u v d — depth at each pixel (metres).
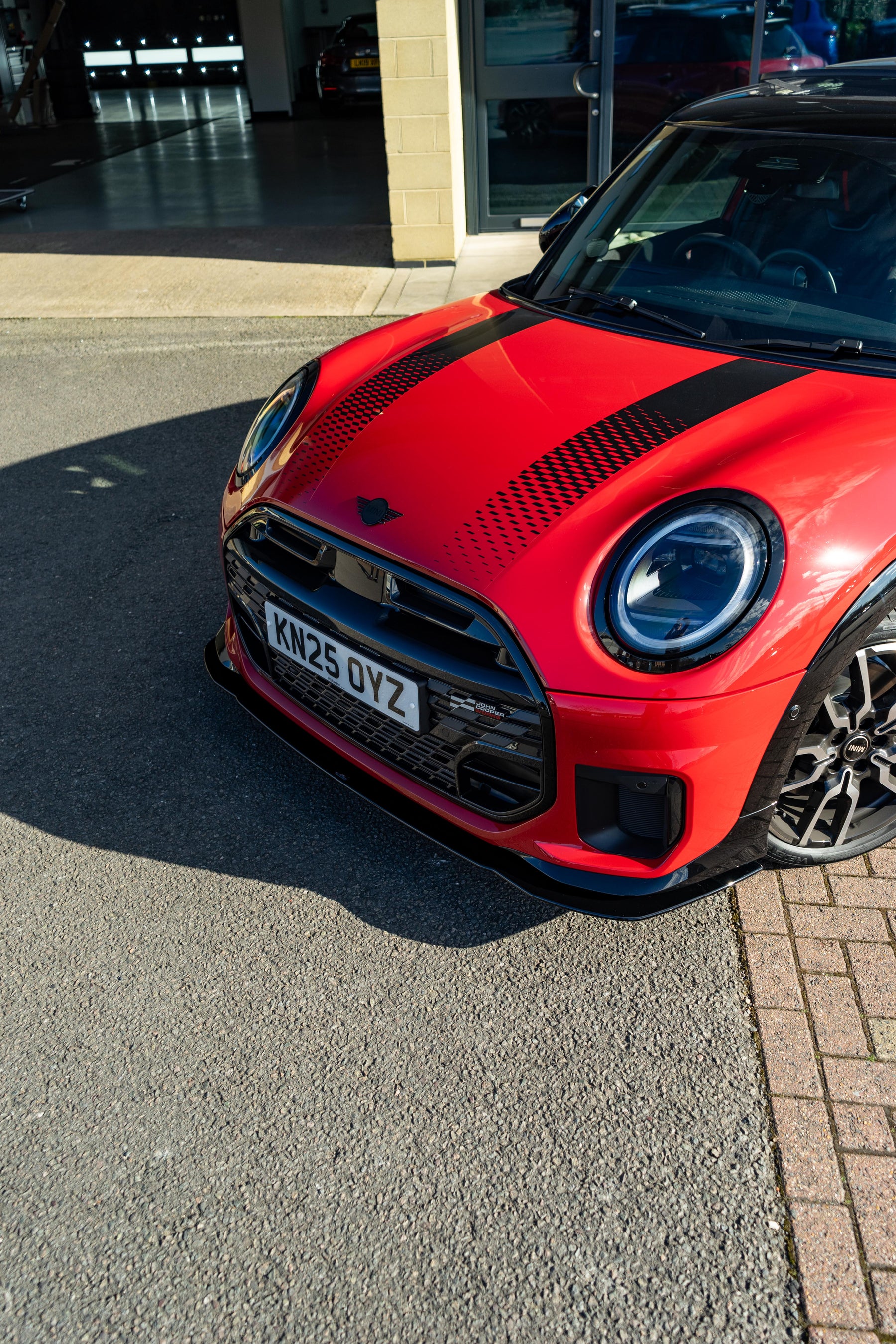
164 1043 2.05
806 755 2.12
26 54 18.14
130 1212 1.76
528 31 7.56
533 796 1.99
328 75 16.67
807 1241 1.68
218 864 2.48
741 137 2.80
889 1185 1.75
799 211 2.59
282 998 2.14
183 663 3.23
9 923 2.34
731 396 2.17
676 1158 1.81
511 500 2.01
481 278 7.11
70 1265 1.68
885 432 1.97
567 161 8.02
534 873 2.08
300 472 2.34
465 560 1.94
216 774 2.77
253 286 7.15
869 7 7.33
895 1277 1.62
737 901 2.34
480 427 2.22
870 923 2.27
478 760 2.06
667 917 2.30
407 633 2.04
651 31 7.43
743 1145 1.83
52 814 2.64
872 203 2.50
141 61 22.92
